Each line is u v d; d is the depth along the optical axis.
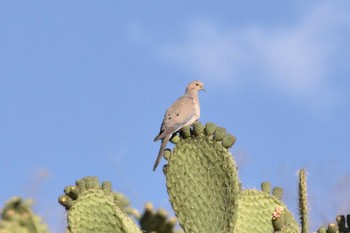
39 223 14.26
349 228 15.68
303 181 16.14
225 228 15.96
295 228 15.60
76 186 14.49
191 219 16.05
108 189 14.84
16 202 14.25
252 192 16.73
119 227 14.16
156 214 17.06
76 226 14.20
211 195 16.08
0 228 13.95
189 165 16.16
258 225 16.56
